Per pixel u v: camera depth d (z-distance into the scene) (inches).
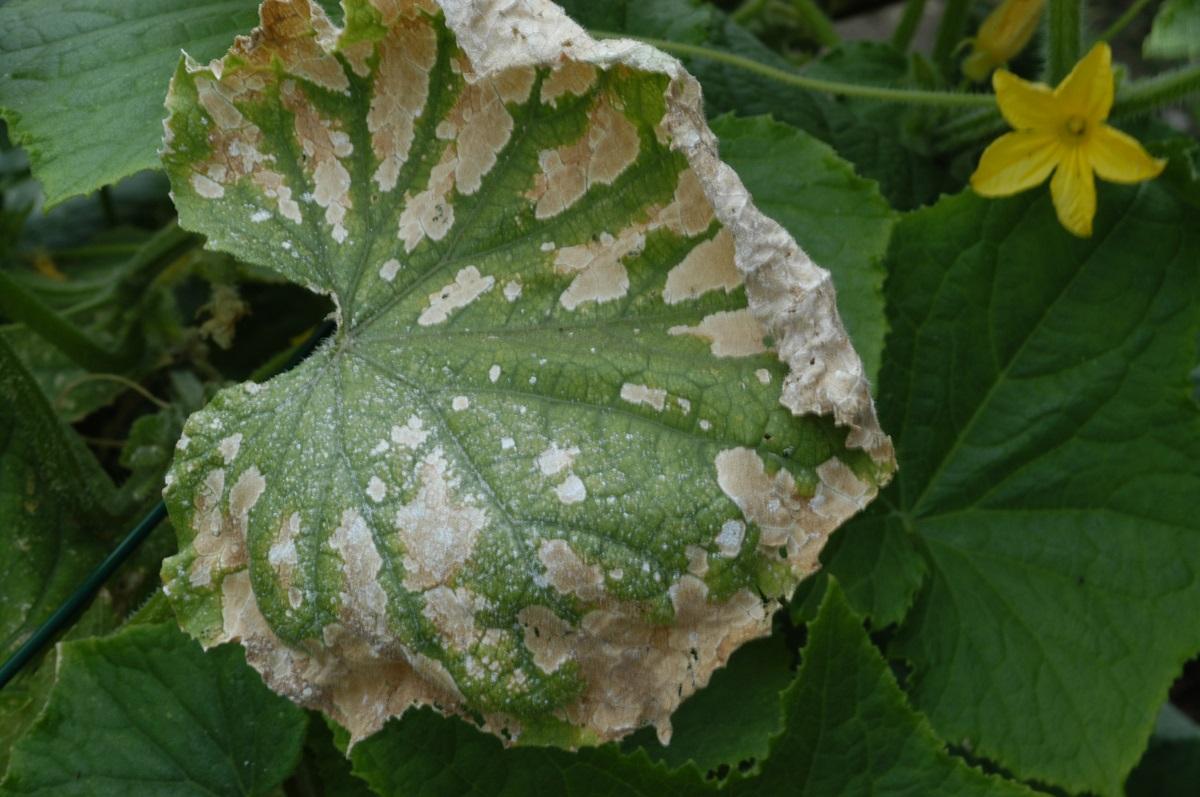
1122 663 25.2
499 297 21.8
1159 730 30.1
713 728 24.0
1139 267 25.7
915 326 25.7
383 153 22.1
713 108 27.2
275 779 23.1
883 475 21.2
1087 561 25.5
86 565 25.2
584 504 21.2
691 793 23.0
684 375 21.4
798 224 24.8
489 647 21.2
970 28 31.6
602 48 21.0
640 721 21.4
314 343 24.5
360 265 22.1
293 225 22.2
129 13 24.1
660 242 21.5
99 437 28.5
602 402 21.5
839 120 27.9
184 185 22.2
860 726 22.8
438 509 21.3
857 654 22.7
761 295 21.0
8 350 24.7
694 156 21.0
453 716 22.9
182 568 21.7
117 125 23.3
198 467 21.8
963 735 25.2
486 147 21.8
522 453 21.4
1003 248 25.7
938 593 25.6
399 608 21.3
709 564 21.2
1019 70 30.8
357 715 21.7
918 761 22.8
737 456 21.2
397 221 22.1
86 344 27.1
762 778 22.9
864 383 21.0
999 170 25.1
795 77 26.2
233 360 28.7
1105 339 25.7
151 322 27.6
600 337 21.6
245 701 23.1
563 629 21.2
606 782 22.9
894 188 27.7
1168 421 25.5
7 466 25.0
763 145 25.1
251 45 21.7
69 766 22.7
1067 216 25.1
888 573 25.4
